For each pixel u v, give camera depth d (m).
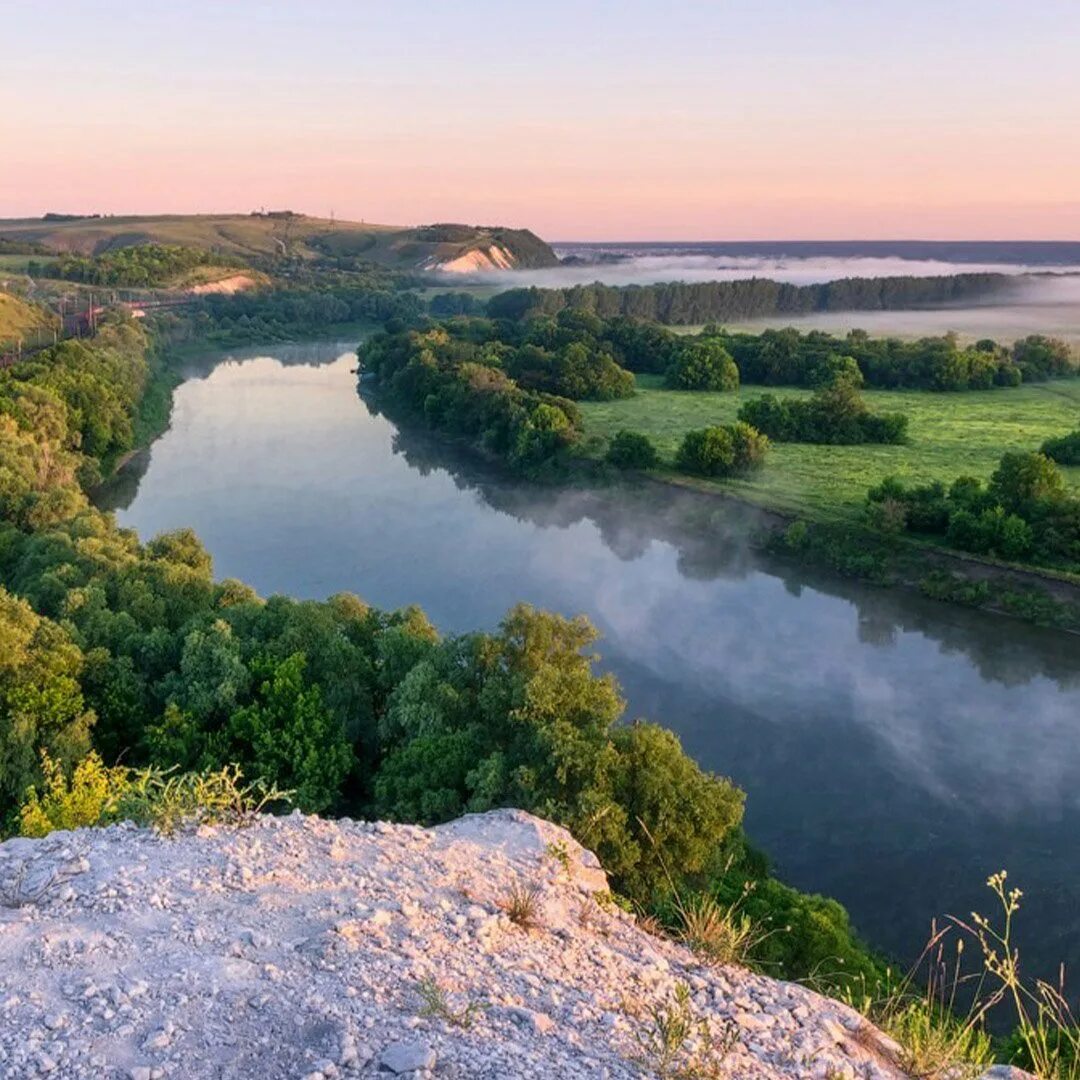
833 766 44.22
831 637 59.41
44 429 82.69
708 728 47.66
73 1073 6.69
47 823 16.52
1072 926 33.16
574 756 25.06
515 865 12.09
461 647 32.72
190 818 11.75
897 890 35.44
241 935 8.86
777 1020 9.00
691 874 25.20
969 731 47.75
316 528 79.12
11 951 8.34
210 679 33.00
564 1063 7.29
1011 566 65.69
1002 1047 16.73
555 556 73.81
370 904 9.91
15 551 52.03
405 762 28.30
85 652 35.62
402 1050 7.03
